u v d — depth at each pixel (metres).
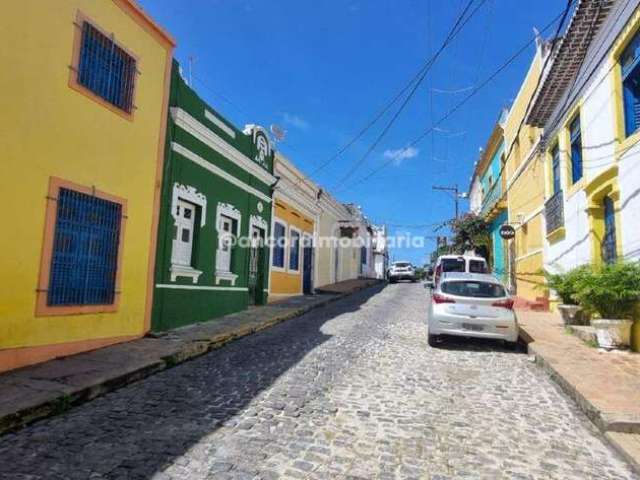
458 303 9.48
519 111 18.62
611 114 9.09
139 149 9.20
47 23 7.09
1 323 6.43
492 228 26.42
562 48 10.14
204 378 7.03
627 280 8.00
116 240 8.58
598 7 8.77
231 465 4.09
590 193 10.26
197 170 11.40
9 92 6.50
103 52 8.28
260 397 6.06
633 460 4.26
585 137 10.55
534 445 4.71
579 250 11.08
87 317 7.93
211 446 4.49
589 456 4.49
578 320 10.33
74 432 4.83
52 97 7.19
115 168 8.52
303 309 15.18
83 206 7.83
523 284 18.20
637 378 6.55
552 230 13.49
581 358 7.78
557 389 6.71
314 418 5.31
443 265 19.58
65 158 7.43
